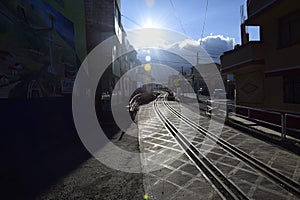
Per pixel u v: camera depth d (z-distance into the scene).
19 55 5.73
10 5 5.37
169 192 3.97
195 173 4.85
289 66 9.05
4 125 5.12
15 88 5.56
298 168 4.89
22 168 5.35
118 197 3.83
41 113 6.79
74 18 9.83
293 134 8.14
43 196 3.93
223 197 3.74
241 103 13.30
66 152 6.71
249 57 10.98
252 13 10.45
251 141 7.50
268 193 3.80
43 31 7.03
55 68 7.85
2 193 4.07
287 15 9.20
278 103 9.88
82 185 4.36
